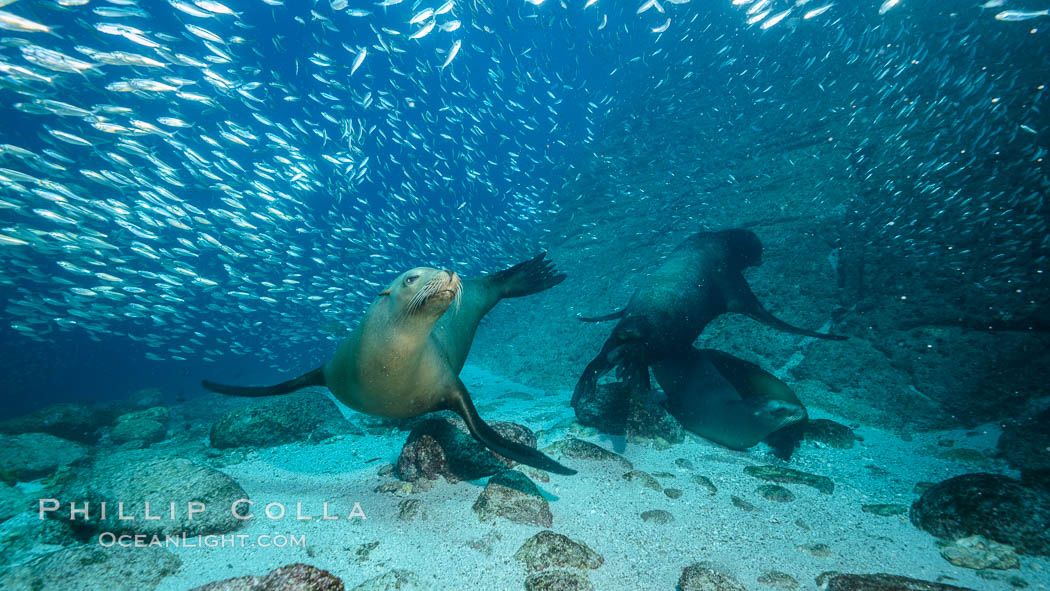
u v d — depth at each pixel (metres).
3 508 3.96
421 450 4.31
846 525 3.57
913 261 7.61
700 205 13.37
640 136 21.16
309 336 16.94
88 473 4.28
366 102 11.81
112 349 28.03
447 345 4.36
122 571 2.77
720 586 2.58
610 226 16.05
